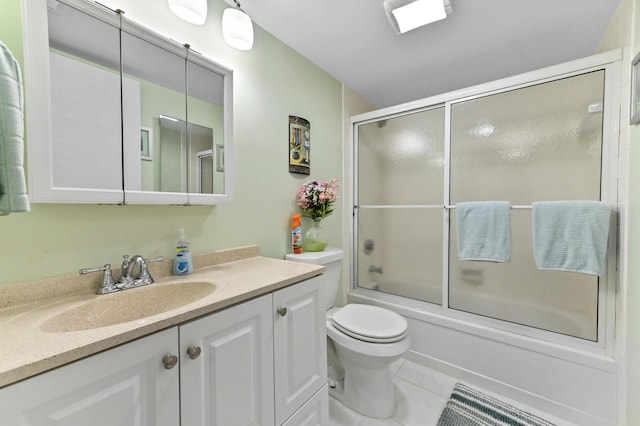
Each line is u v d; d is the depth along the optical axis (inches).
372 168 90.2
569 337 57.8
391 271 87.0
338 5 53.5
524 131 64.1
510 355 61.7
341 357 59.4
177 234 45.5
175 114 43.8
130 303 35.8
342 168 88.7
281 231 65.3
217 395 30.6
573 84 57.6
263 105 60.6
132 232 40.2
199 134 46.9
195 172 46.3
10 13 30.3
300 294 42.8
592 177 56.2
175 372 26.9
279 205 64.8
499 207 62.8
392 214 86.4
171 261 44.0
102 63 35.9
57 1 32.3
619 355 50.6
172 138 43.4
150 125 40.8
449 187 74.0
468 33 61.6
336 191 80.1
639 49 44.0
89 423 21.5
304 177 72.4
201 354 29.2
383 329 56.2
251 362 34.7
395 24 56.3
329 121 82.0
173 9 41.5
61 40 32.5
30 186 30.0
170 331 26.4
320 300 47.0
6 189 24.0
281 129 65.2
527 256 64.1
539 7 53.0
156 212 42.9
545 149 61.7
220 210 52.0
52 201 31.3
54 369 19.9
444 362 70.7
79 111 33.9
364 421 54.6
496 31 60.7
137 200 38.7
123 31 37.9
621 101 50.9
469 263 71.8
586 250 51.9
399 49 68.5
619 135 51.4
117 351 22.9
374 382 55.8
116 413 23.0
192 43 47.3
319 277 46.9
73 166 33.3
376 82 87.0
